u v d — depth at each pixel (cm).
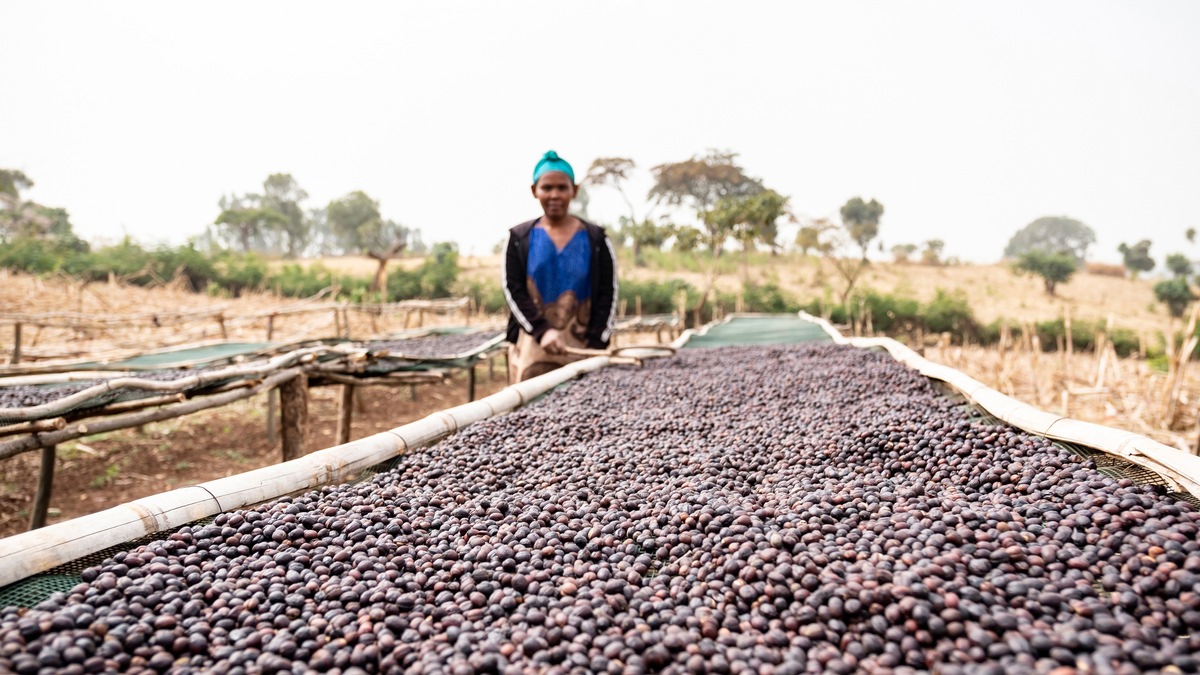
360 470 317
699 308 2192
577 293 637
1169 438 712
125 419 400
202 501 246
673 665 164
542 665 165
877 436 343
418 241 7125
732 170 4353
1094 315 3325
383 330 1897
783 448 349
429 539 243
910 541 208
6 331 1280
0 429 338
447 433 394
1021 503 237
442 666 163
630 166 3609
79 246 3103
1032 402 948
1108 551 192
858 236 3853
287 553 222
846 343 859
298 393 537
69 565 205
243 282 3011
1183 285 3659
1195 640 152
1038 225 9506
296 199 8688
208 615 188
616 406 486
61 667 157
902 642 161
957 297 2819
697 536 235
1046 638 151
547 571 215
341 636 182
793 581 191
